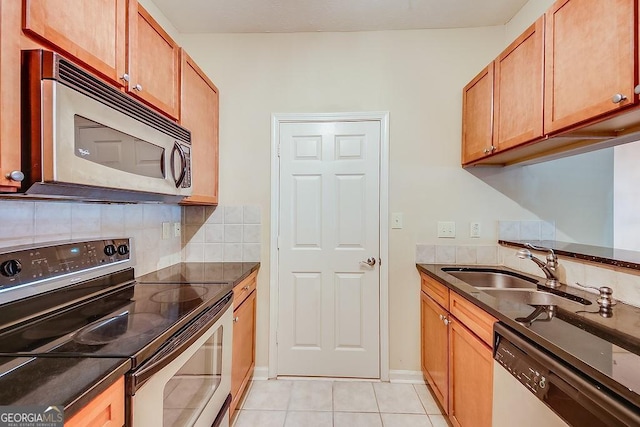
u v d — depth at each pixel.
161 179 1.39
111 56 1.17
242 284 1.95
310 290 2.34
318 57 2.33
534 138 1.46
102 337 0.94
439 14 2.12
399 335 2.31
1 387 0.67
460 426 1.58
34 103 0.82
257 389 2.18
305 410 1.95
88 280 1.35
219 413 1.43
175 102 1.66
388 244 2.30
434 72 2.29
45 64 0.82
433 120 2.29
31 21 0.83
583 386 0.75
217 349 1.42
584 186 2.21
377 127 2.31
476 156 2.05
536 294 1.52
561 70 1.29
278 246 2.35
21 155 0.82
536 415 0.93
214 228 2.36
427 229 2.30
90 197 1.09
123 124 1.12
